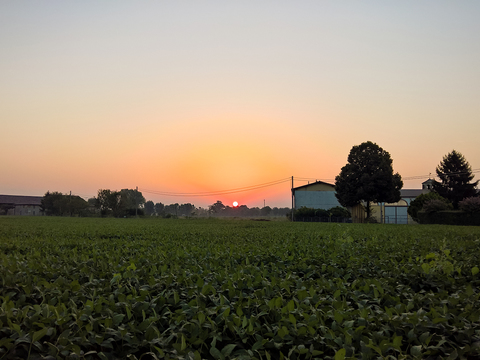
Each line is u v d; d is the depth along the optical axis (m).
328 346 4.30
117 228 28.61
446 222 46.62
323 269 8.11
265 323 4.96
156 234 21.72
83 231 24.28
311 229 26.84
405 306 5.45
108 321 4.61
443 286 7.18
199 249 11.52
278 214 188.38
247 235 19.97
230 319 4.94
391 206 72.38
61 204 95.88
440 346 4.57
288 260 9.77
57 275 7.41
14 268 7.41
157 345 4.40
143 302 5.26
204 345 4.68
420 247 12.66
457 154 69.56
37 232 23.67
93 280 6.80
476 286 7.94
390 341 4.49
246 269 7.76
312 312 5.12
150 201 192.12
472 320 5.07
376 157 61.47
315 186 77.00
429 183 86.12
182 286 6.46
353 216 70.56
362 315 4.97
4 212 105.62
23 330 4.70
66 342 4.26
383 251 11.30
